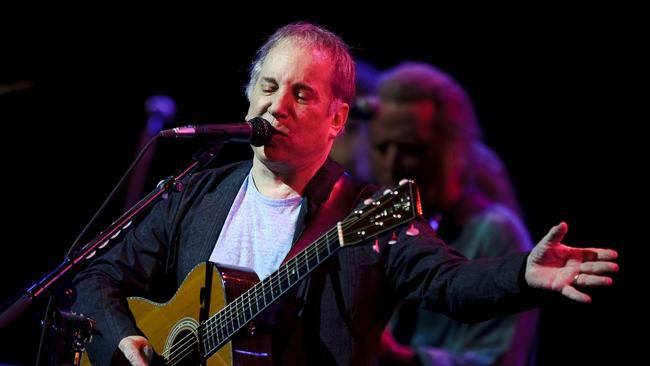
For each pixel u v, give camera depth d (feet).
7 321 30.76
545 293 24.49
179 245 34.35
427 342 41.55
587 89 60.80
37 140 73.31
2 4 71.61
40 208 73.31
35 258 72.95
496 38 62.95
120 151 72.90
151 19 70.38
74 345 31.50
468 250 42.14
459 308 27.25
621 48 59.82
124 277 35.09
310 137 31.99
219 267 31.42
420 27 64.59
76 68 72.54
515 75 62.64
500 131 62.54
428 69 46.09
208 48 69.36
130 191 58.49
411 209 26.30
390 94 45.01
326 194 32.53
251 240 32.81
